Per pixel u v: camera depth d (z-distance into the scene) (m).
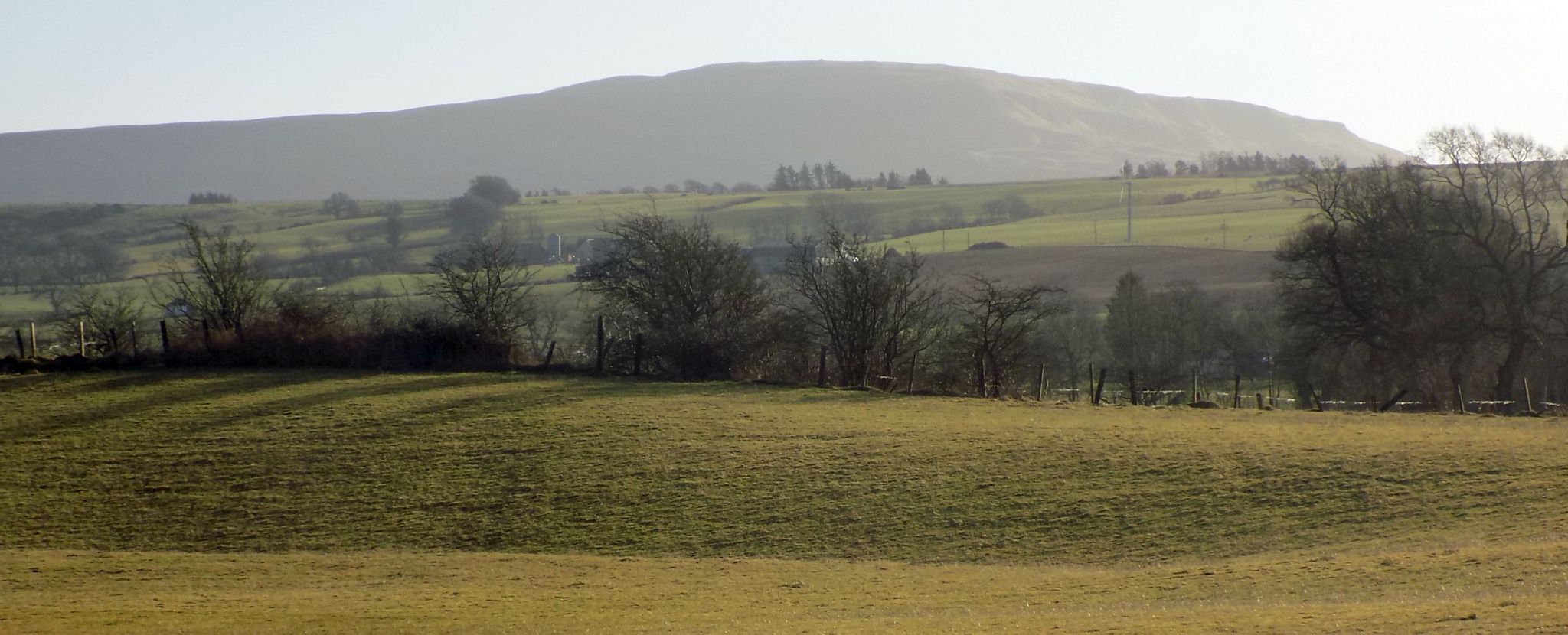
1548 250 47.09
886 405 35.16
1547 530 17.14
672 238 47.56
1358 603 13.09
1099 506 21.84
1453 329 45.62
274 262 93.12
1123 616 13.03
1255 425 29.31
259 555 21.95
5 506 25.64
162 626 14.80
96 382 38.53
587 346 44.75
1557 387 47.28
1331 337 48.56
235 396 36.03
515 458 28.03
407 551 22.28
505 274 54.72
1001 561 19.56
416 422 31.97
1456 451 22.92
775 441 28.73
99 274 85.75
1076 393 48.09
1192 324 60.66
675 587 17.88
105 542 23.41
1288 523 19.78
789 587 17.59
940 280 58.50
